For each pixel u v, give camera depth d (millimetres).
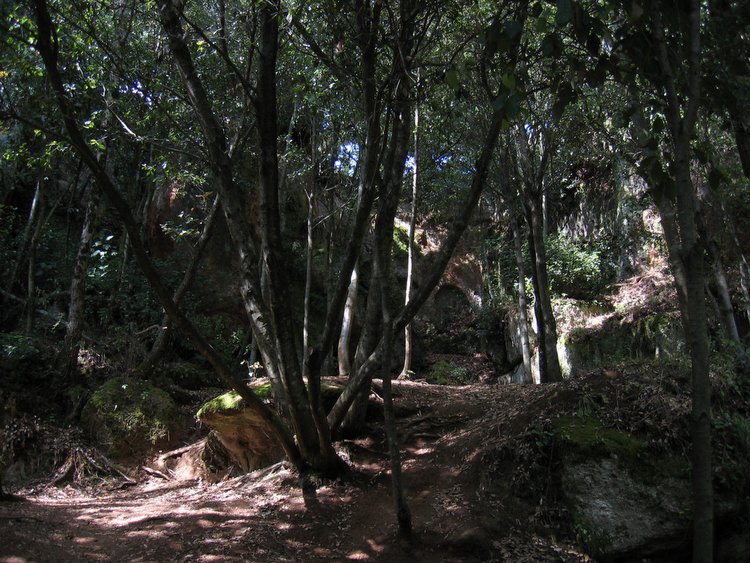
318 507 6836
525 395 8797
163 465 9914
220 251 15547
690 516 5676
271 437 8695
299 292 16453
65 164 14133
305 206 17188
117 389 10531
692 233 3572
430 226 20891
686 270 3611
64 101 5668
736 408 6453
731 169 9758
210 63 11055
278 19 6051
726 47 4027
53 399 10656
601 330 14891
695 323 3568
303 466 7465
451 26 7719
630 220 16469
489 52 3775
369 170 6172
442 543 5914
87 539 6098
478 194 6406
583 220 18688
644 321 13773
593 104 9930
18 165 12359
